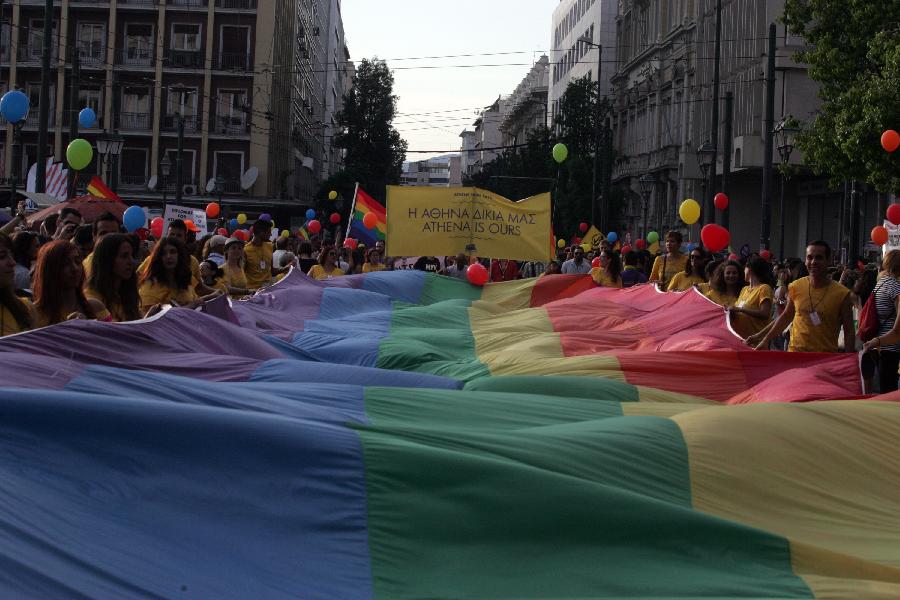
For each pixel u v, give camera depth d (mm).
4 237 7098
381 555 4664
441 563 4699
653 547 4953
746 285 12391
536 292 16531
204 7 64875
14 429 4625
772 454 5973
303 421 5195
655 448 5777
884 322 11305
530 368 9672
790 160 40812
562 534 4898
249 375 7926
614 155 68750
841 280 18141
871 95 25359
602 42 84188
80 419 4699
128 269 8633
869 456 6133
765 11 44750
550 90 111562
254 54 65375
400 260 28609
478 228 19469
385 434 5371
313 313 13984
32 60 64312
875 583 4895
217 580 4324
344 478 4859
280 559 4531
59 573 4020
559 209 62312
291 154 80812
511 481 4969
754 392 8914
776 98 43906
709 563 4953
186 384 5867
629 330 12219
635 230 69875
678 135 60094
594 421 6273
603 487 5074
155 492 4609
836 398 8227
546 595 4629
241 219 33938
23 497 4316
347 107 92688
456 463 4988
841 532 5578
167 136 65250
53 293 7602
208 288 11375
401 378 8508
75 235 11016
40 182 23953
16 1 64125
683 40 59625
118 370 5910
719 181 52094
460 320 13766
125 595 4062
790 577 4910
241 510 4656
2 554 3971
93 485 4547
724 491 5656
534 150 73688
